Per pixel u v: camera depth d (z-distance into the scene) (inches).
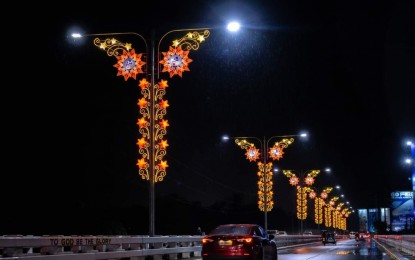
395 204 6678.2
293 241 2289.6
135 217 2748.5
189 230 3093.0
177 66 956.6
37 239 646.5
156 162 1016.9
